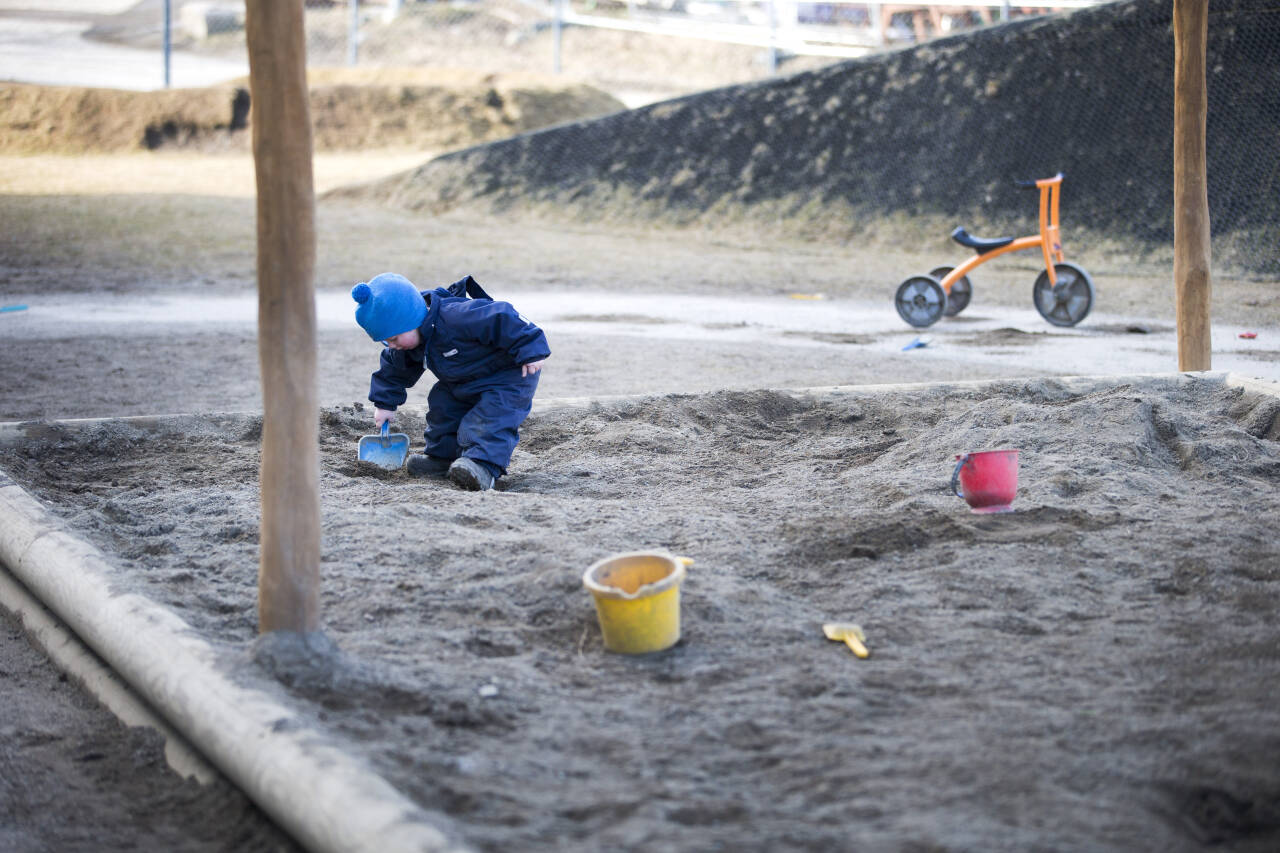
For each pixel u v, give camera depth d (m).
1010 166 19.97
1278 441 5.94
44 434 6.31
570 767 2.83
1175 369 9.66
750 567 4.25
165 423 6.58
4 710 3.70
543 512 4.96
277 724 2.92
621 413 6.88
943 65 21.27
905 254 19.16
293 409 3.38
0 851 2.88
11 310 13.63
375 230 20.58
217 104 26.48
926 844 2.37
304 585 3.43
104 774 3.29
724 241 20.30
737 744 2.92
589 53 34.47
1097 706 3.04
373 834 2.42
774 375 9.33
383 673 3.30
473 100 27.70
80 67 30.94
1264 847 2.49
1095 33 20.36
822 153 21.50
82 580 4.05
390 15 35.38
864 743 2.87
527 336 5.50
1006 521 4.62
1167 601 3.82
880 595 3.93
